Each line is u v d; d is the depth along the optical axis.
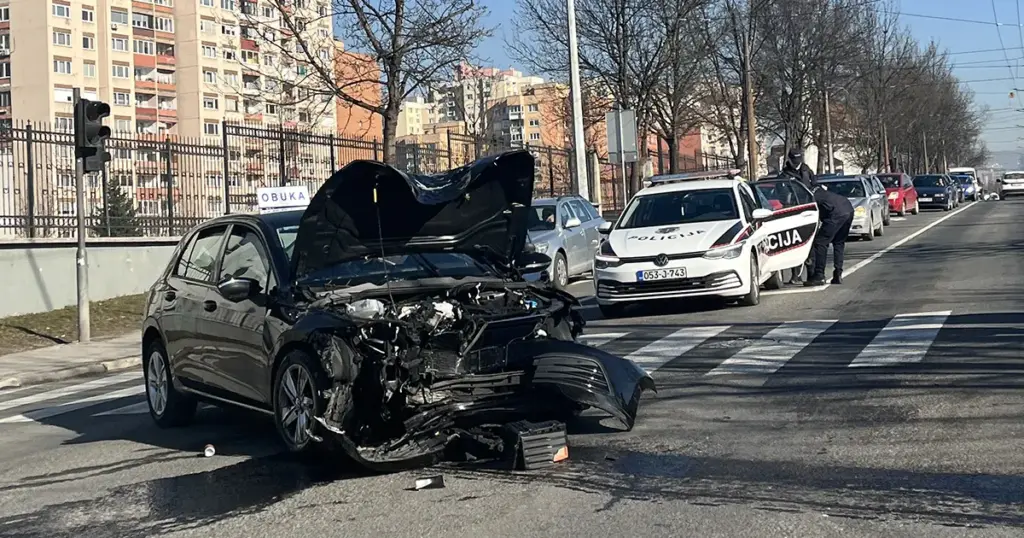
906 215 43.56
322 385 6.41
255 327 7.15
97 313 18.19
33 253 18.23
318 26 22.55
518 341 7.14
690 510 5.41
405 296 7.08
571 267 20.22
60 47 56.50
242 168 22.14
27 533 5.67
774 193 17.11
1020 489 5.50
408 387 6.47
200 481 6.61
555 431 6.54
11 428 9.36
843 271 18.84
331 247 7.15
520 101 77.19
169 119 62.88
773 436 6.95
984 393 7.81
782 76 40.03
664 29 31.94
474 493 5.93
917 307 12.86
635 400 7.07
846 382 8.55
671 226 14.43
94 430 8.91
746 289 13.89
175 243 21.25
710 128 52.94
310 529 5.43
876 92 58.34
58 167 18.86
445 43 20.36
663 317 13.85
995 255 20.03
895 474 5.89
